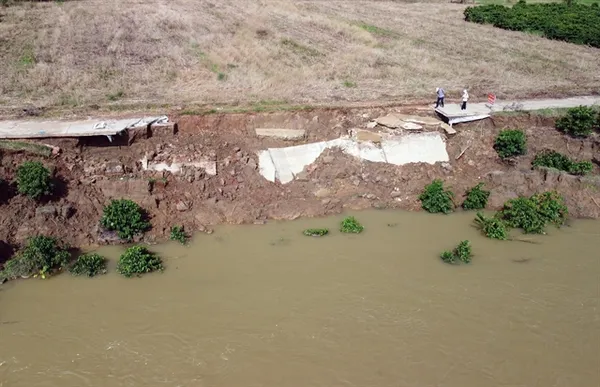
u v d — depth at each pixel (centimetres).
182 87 3266
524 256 2302
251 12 5275
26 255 2122
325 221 2520
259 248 2311
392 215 2589
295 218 2531
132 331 1850
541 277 2164
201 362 1727
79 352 1762
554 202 2561
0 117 2748
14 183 2350
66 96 3059
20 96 3036
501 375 1708
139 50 3900
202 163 2644
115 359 1738
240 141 2792
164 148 2675
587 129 2944
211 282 2094
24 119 2747
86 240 2306
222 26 4628
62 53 3753
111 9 5050
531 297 2048
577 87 3606
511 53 4403
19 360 1728
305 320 1908
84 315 1922
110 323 1883
